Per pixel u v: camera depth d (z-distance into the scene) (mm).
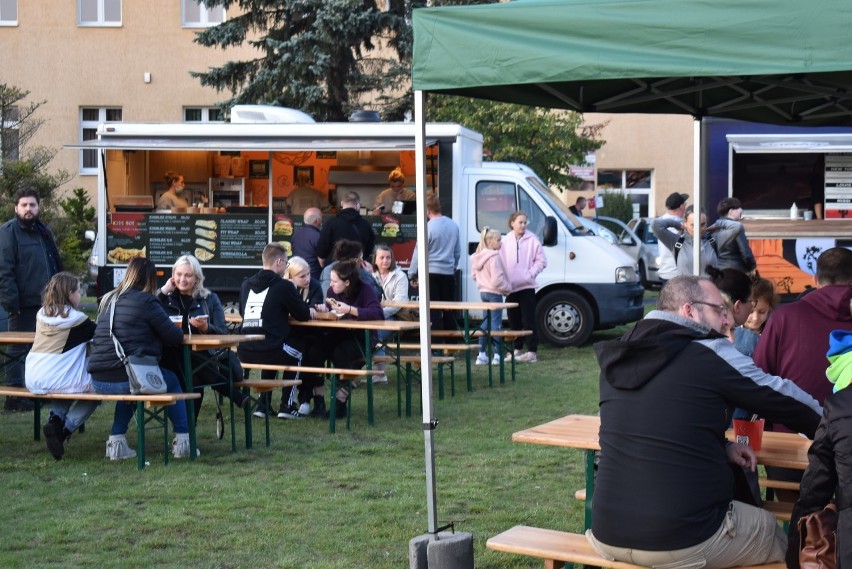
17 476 7273
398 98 24469
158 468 7523
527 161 24281
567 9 4602
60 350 7723
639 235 26734
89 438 8648
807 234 13961
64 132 28312
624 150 31656
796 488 4961
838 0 4129
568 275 14391
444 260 13453
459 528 6039
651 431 4188
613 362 4309
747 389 4199
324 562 5445
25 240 9594
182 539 5844
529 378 11867
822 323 5113
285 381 8414
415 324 9133
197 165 15820
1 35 28219
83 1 28297
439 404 10258
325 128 14148
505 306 11016
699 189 8359
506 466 7570
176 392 7941
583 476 7273
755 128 14203
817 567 3945
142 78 28281
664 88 6652
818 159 14406
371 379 9227
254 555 5574
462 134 14414
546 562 4621
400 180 15023
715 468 4191
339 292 9750
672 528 4125
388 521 6191
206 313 8695
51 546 5711
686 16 4375
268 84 22719
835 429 3883
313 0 22250
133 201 15000
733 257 10805
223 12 28188
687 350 4246
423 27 4891
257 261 14406
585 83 6539
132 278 7641
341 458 7887
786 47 4203
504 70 4734
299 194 15211
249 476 7289
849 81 6301
